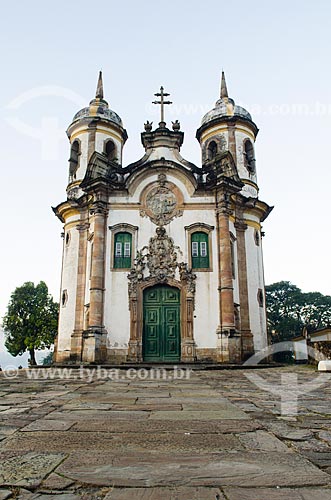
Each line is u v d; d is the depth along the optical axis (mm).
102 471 3904
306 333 24312
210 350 23344
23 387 11508
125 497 3268
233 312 23703
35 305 48219
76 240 28156
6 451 4617
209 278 24375
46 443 4961
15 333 47438
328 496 3268
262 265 29094
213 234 25047
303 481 3604
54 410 7367
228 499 3225
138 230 25266
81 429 5750
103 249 24844
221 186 24984
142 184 25922
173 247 24875
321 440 5051
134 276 24312
